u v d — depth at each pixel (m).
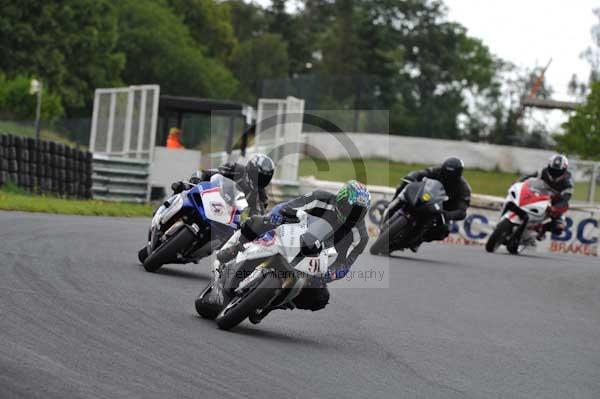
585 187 69.81
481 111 187.50
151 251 26.02
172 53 177.38
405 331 21.56
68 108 155.00
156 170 61.00
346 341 19.48
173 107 67.12
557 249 56.44
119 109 63.25
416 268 35.28
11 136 47.41
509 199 45.72
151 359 14.89
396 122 183.62
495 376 17.44
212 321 19.41
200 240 24.80
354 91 134.50
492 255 45.06
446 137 185.75
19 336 15.00
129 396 12.55
